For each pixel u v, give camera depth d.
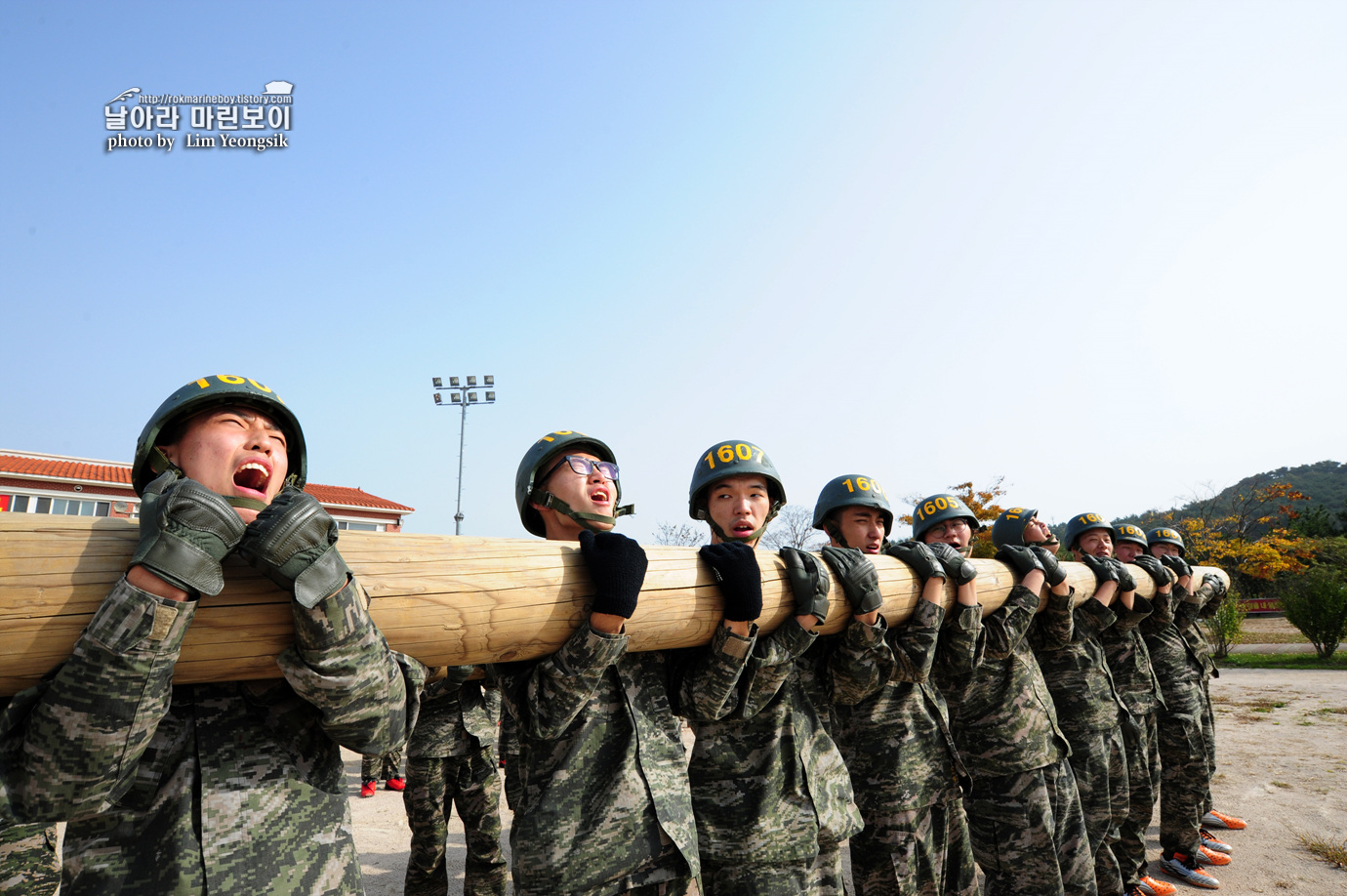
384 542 1.72
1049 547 5.13
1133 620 5.12
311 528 1.33
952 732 3.76
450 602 1.70
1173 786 5.05
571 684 1.92
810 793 2.58
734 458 3.10
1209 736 5.91
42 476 24.61
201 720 1.57
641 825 2.11
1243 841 5.39
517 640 1.85
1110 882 4.19
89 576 1.32
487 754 4.23
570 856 2.03
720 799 2.52
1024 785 3.57
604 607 1.86
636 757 2.21
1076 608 4.71
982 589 3.53
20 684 1.31
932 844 3.25
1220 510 44.28
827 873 2.63
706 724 2.63
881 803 3.19
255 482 1.79
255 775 1.57
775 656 2.39
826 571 2.48
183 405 1.68
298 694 1.53
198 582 1.23
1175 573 6.06
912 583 3.04
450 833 5.86
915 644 3.01
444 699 4.11
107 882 1.42
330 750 1.69
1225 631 17.25
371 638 1.45
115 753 1.22
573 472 2.80
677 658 2.54
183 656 1.39
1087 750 4.30
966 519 4.55
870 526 3.83
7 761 1.23
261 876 1.50
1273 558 24.58
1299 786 6.59
